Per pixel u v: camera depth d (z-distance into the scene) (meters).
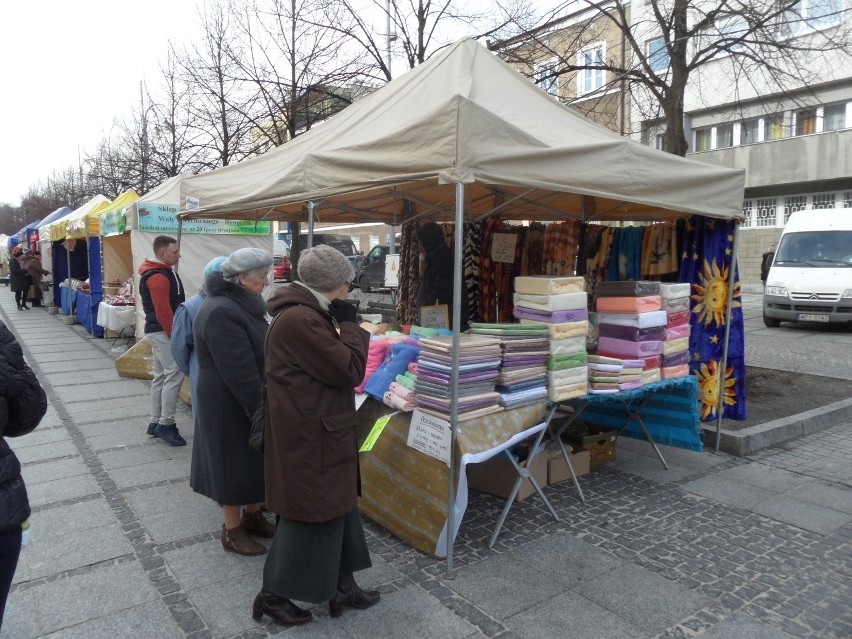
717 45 7.03
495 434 3.35
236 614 2.85
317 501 2.53
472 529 3.71
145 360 8.01
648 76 7.45
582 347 3.80
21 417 2.05
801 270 12.62
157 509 4.02
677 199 4.26
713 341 5.15
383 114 4.25
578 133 4.05
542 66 8.59
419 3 8.94
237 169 5.45
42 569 3.25
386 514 3.64
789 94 7.70
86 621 2.79
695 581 3.15
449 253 4.96
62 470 4.71
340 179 3.70
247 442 3.28
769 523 3.84
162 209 9.44
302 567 2.58
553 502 4.13
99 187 20.64
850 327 12.81
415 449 3.43
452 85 3.94
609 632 2.71
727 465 4.88
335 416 2.56
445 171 3.00
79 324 14.59
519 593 3.02
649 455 5.11
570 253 5.39
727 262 5.02
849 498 4.24
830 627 2.77
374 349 3.84
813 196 20.42
